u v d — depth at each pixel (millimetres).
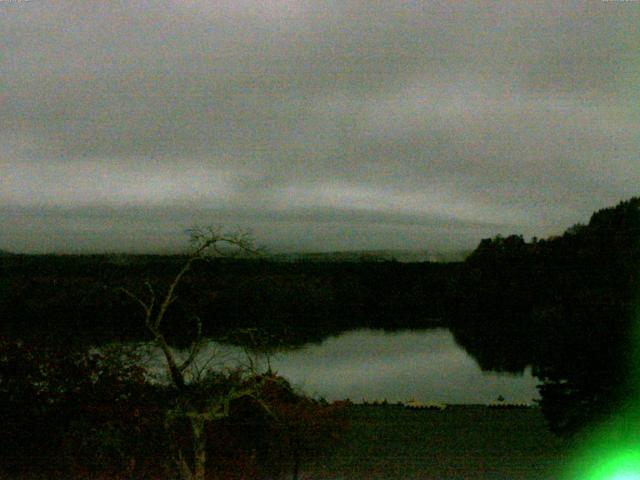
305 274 119500
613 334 25406
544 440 27844
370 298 122000
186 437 21078
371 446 26719
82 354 23766
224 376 19688
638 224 82938
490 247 117750
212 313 76250
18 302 72438
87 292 66250
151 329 17797
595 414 25250
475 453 25969
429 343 86500
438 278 125125
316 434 22641
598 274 51219
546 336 29047
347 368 63781
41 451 22938
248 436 21625
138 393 22359
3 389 23141
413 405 35250
